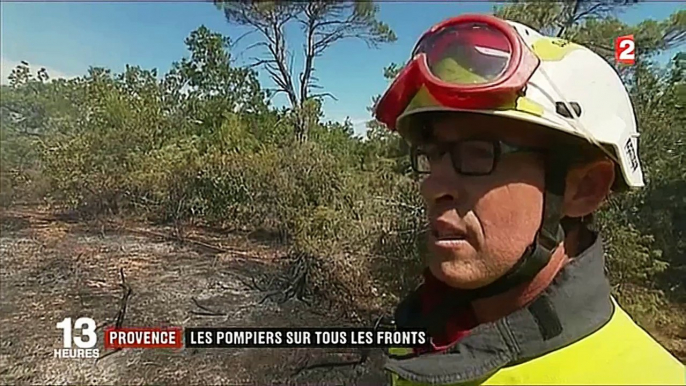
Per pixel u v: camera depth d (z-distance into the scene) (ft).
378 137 14.84
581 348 1.65
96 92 21.84
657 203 9.66
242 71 21.13
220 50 21.59
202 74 21.90
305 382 10.41
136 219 20.71
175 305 14.28
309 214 15.17
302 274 14.56
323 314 13.34
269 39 20.57
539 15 10.54
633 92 10.18
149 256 17.31
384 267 12.40
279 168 17.04
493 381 1.71
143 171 20.79
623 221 9.73
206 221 19.39
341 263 13.30
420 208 11.51
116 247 18.03
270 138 19.26
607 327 1.72
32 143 21.50
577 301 1.69
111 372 11.92
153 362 11.92
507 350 1.71
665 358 1.69
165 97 22.52
